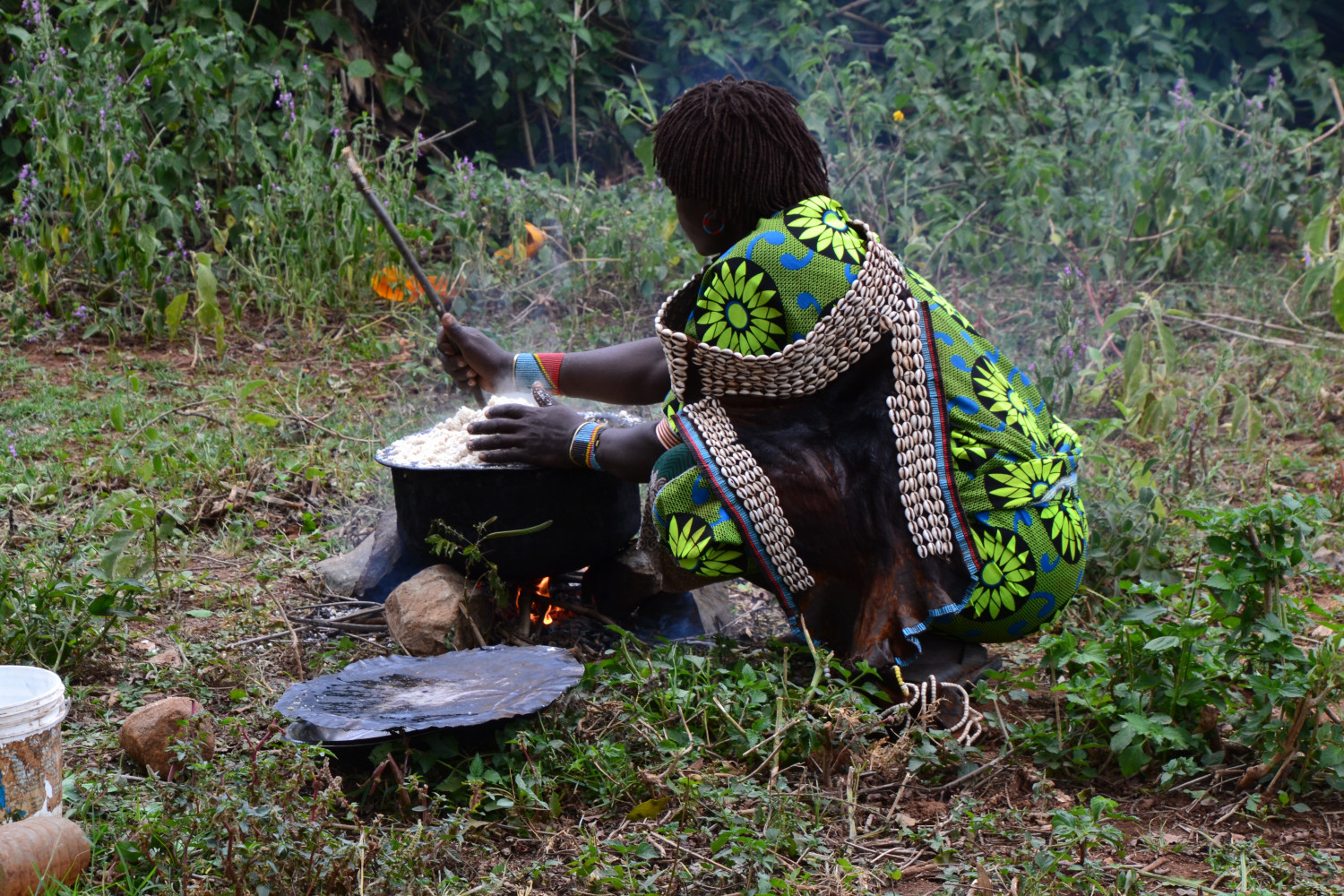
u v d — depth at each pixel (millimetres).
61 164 5992
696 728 2639
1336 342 5941
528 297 6316
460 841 2172
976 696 2697
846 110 7332
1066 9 8523
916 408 2660
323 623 3234
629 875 2121
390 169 6441
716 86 2703
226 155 6551
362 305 6184
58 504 3920
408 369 5457
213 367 5500
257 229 6238
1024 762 2670
